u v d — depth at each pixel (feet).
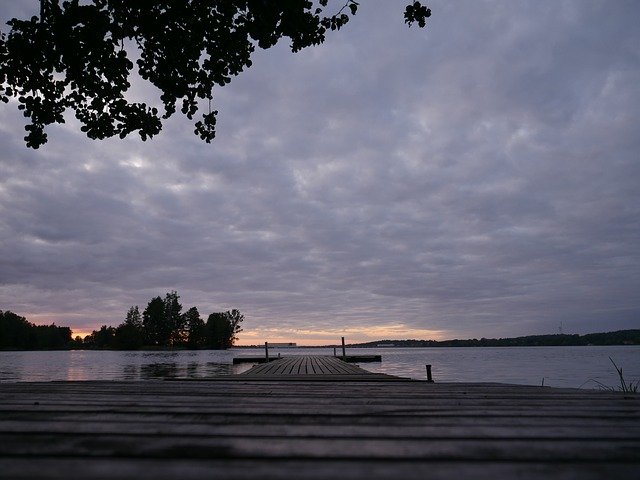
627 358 189.98
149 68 19.79
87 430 6.37
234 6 18.58
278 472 4.16
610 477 4.09
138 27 18.76
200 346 362.74
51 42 18.13
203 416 7.81
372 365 105.50
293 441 5.63
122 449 5.12
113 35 18.67
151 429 6.48
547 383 63.77
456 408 9.02
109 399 10.55
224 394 12.00
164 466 4.34
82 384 15.53
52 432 6.20
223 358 179.93
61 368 105.91
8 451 4.98
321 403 9.91
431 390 13.84
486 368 110.93
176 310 358.02
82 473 4.07
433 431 6.41
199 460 4.61
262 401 10.28
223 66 19.85
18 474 4.03
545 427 6.78
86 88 19.40
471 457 4.84
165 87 20.11
